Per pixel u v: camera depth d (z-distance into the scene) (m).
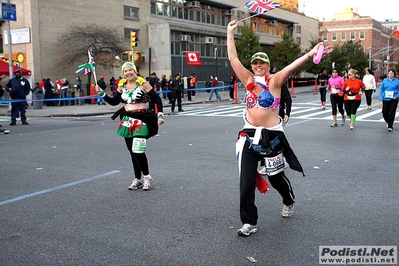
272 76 4.61
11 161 8.59
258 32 55.44
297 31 66.38
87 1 34.59
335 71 13.52
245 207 4.49
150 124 6.21
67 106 26.14
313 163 8.16
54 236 4.54
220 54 47.44
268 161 4.69
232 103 27.48
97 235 4.55
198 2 45.09
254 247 4.21
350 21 91.56
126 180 6.97
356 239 4.39
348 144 10.31
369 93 20.05
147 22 40.62
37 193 6.21
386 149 9.61
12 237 4.52
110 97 6.36
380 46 96.50
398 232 4.57
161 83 29.81
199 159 8.62
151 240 4.41
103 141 11.23
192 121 16.17
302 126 13.85
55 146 10.47
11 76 22.67
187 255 4.03
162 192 6.21
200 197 5.95
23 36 29.92
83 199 5.90
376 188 6.34
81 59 32.38
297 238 4.43
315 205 5.54
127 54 23.61
